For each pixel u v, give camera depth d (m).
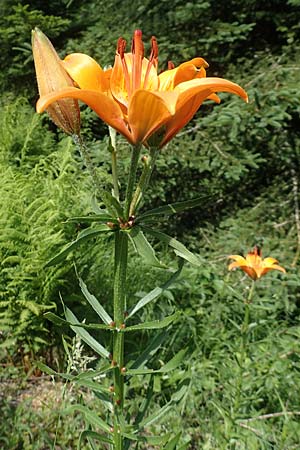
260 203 4.83
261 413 2.83
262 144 4.96
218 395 2.87
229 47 5.33
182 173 5.11
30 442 2.63
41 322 3.32
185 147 4.80
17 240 3.30
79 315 3.49
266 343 3.24
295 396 2.83
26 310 3.24
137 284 3.80
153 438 1.49
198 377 2.90
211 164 4.63
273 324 3.54
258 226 4.66
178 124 1.22
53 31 5.79
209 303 3.76
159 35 5.33
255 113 4.39
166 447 1.54
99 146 4.95
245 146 4.83
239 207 5.16
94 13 5.83
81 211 3.55
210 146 4.77
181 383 1.58
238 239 4.55
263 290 3.99
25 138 4.74
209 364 2.98
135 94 1.12
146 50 5.22
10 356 3.37
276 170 5.07
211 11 5.17
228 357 3.07
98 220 1.29
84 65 1.21
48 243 3.21
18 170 4.30
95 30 5.55
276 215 4.79
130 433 1.52
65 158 3.91
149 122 1.16
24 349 3.43
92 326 1.39
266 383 2.79
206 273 3.79
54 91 1.13
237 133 4.35
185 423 2.70
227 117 4.35
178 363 1.45
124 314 1.44
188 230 5.18
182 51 5.17
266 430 2.54
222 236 4.70
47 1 6.25
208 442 2.51
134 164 1.24
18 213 3.35
